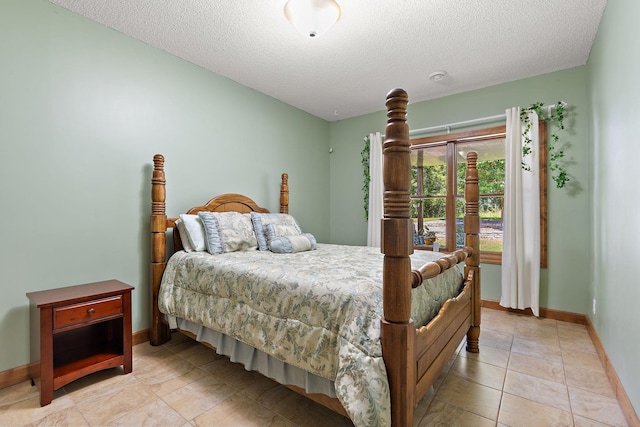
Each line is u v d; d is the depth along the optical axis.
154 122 2.58
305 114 4.14
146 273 2.53
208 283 2.04
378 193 4.00
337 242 4.51
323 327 1.41
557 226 3.00
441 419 1.54
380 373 1.20
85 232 2.20
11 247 1.89
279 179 3.74
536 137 3.02
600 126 2.29
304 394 1.50
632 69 1.53
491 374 1.98
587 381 1.89
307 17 1.96
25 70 1.94
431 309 1.70
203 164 2.94
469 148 3.60
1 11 1.86
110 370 2.04
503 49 2.60
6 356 1.87
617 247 1.82
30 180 1.96
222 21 2.23
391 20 2.20
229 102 3.17
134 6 2.07
